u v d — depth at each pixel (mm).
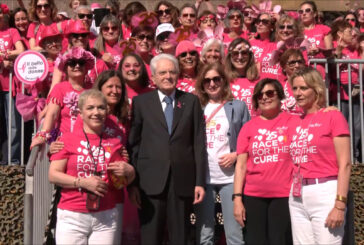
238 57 7184
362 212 8062
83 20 8281
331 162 5594
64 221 5699
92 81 6793
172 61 6160
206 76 6520
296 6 12258
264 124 6070
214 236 6969
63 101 6352
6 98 8492
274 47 8391
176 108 6094
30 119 7695
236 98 7137
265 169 5941
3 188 8016
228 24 9195
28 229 6031
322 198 5539
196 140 6105
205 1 9789
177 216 5898
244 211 6039
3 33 8930
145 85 6785
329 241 5492
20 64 7621
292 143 5820
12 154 8375
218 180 6344
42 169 6504
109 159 5762
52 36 7453
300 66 7191
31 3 9164
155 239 5887
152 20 7543
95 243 5707
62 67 6633
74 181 5617
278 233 5863
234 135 6430
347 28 9133
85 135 5781
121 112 6156
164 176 5910
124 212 6340
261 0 9914
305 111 5914
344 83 8430
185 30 7789
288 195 5871
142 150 6047
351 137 8227
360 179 8094
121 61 6738
